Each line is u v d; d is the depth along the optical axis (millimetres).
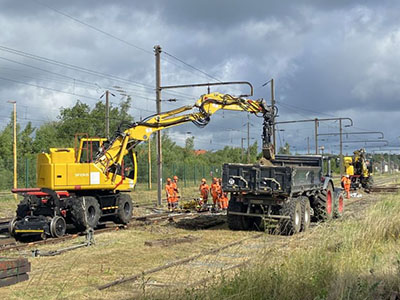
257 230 16766
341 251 9539
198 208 23750
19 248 13203
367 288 7379
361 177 42031
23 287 8938
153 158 59875
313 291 7434
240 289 7211
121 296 8297
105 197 17766
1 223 19344
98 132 58000
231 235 15578
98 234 16000
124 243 14102
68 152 16547
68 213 16109
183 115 18703
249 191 15867
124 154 17922
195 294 7258
